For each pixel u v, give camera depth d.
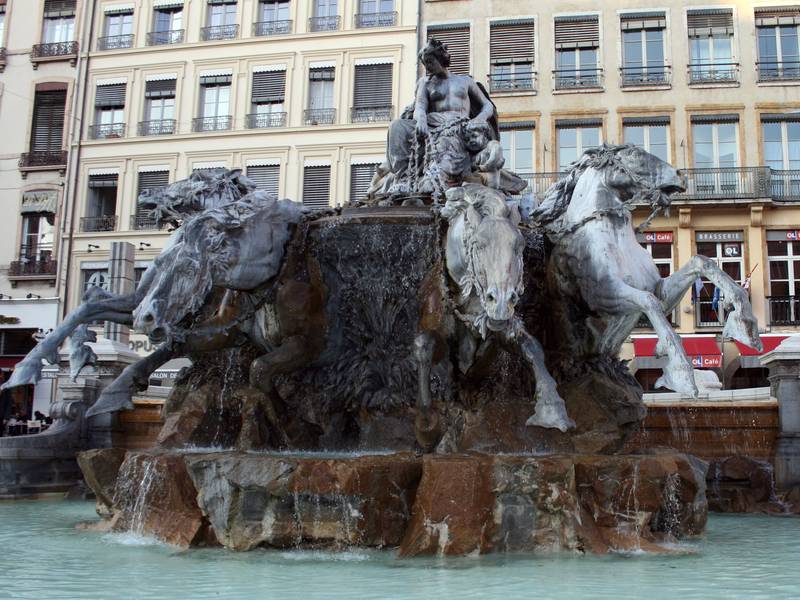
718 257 32.06
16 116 39.22
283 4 38.03
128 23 39.38
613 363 8.80
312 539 6.24
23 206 38.41
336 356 9.04
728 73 33.69
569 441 7.69
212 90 37.94
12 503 11.23
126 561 5.94
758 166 32.28
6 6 40.22
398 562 5.77
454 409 7.92
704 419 12.08
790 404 11.74
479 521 6.05
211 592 4.74
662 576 5.28
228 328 8.78
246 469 6.40
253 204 8.73
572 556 6.02
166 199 9.76
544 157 34.47
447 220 8.27
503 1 35.75
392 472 6.33
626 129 34.25
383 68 36.34
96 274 36.91
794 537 7.71
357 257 9.08
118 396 8.89
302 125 36.47
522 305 8.93
